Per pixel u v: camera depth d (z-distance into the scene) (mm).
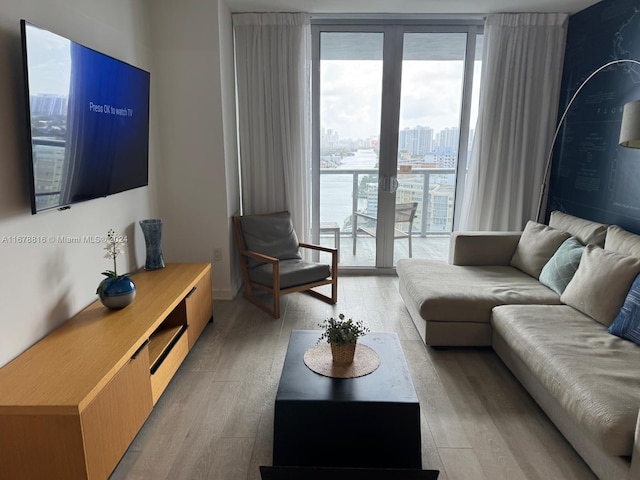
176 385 2611
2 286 1873
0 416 1574
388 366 2143
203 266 3295
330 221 4727
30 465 1625
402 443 1900
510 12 4008
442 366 2844
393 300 4020
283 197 4395
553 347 2215
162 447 2094
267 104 4168
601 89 3604
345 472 1688
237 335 3275
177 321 2826
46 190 2035
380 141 4496
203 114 3695
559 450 2084
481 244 3699
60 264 2289
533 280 3281
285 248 4070
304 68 4141
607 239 2895
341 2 3738
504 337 2621
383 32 4258
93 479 1674
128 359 1961
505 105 4168
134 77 2857
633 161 3229
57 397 1609
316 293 4047
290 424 1897
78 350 1979
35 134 1923
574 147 3988
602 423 1681
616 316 2416
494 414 2355
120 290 2430
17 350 1957
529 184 4371
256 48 4055
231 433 2193
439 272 3486
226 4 3771
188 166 3787
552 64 4121
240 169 4355
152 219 3498
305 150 4301
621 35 3381
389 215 4652
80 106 2254
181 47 3586
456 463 1998
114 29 2938
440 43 4309
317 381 2012
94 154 2432
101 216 2732
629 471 1627
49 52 1984
